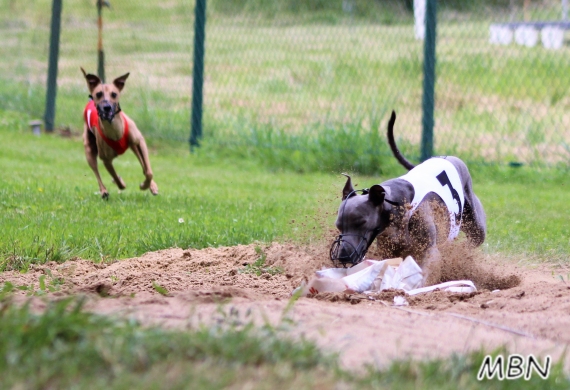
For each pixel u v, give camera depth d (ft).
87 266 26.58
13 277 24.11
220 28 91.09
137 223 33.88
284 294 22.43
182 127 63.82
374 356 14.87
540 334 18.24
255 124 61.41
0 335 13.48
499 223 36.99
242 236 31.68
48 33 95.30
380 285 22.95
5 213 34.40
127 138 39.83
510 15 75.87
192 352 13.71
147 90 74.74
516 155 56.65
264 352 13.91
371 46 85.35
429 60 50.01
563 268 28.27
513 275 26.23
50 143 62.03
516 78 72.38
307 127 63.41
